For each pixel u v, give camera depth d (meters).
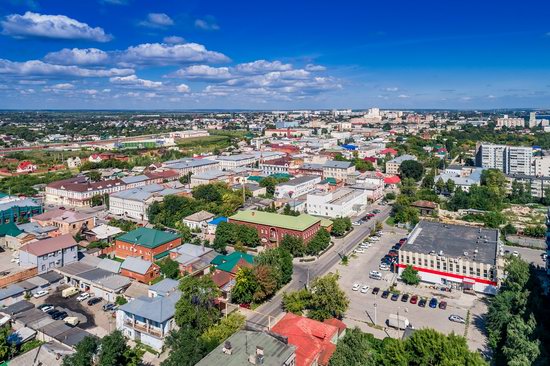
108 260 149.00
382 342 101.88
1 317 113.38
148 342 105.50
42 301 128.00
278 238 178.00
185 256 149.62
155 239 160.75
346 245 182.00
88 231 185.00
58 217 194.25
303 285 140.50
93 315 119.69
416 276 140.50
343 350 84.44
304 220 182.88
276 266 135.88
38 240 159.00
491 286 132.38
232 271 136.75
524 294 105.00
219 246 167.75
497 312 103.56
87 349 82.88
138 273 138.50
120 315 110.19
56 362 92.69
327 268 155.88
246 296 124.44
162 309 106.31
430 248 148.75
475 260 136.12
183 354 82.31
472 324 115.56
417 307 125.69
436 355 81.38
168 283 125.31
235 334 81.94
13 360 92.88
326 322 104.06
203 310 102.12
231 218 189.38
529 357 83.81
